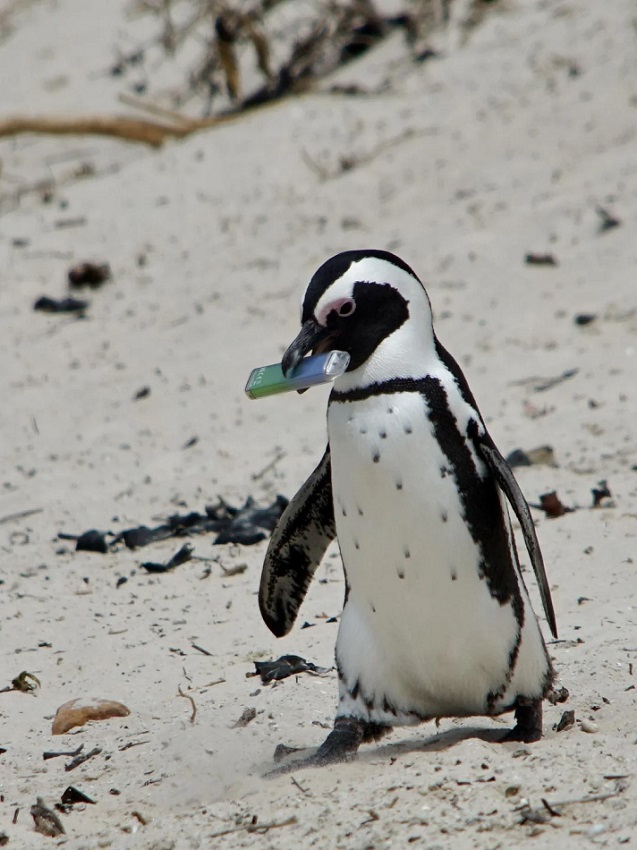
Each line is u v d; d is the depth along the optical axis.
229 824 10.34
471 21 42.78
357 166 34.62
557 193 30.11
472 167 32.69
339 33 44.09
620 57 36.09
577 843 9.17
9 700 14.41
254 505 19.42
